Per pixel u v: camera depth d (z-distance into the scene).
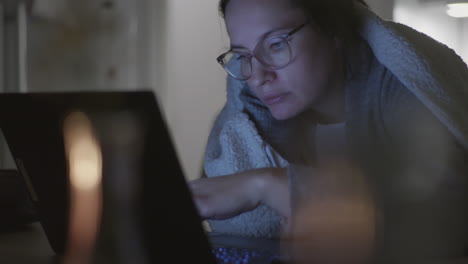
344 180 0.79
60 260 0.62
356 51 1.00
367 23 0.96
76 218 0.55
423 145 0.85
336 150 1.09
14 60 2.49
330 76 1.00
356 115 1.00
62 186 0.55
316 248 0.67
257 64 0.95
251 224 1.05
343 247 0.66
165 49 2.75
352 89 1.00
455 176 0.79
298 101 0.98
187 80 2.77
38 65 2.59
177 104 2.76
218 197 0.84
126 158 0.48
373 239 0.69
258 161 1.15
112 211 0.49
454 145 0.83
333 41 0.99
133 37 2.79
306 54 0.95
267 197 0.84
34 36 2.57
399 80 0.94
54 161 0.56
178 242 0.47
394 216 0.76
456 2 2.38
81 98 0.49
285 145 1.15
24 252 0.76
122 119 0.47
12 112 0.56
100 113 0.48
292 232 0.71
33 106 0.55
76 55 2.70
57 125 0.53
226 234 0.97
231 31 0.97
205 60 2.78
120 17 2.76
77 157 0.52
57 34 2.64
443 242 0.73
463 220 0.76
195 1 2.75
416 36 0.97
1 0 2.41
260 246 0.79
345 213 0.72
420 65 0.89
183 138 2.77
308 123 1.12
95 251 0.51
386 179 0.85
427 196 0.79
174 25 2.74
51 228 0.61
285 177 0.84
